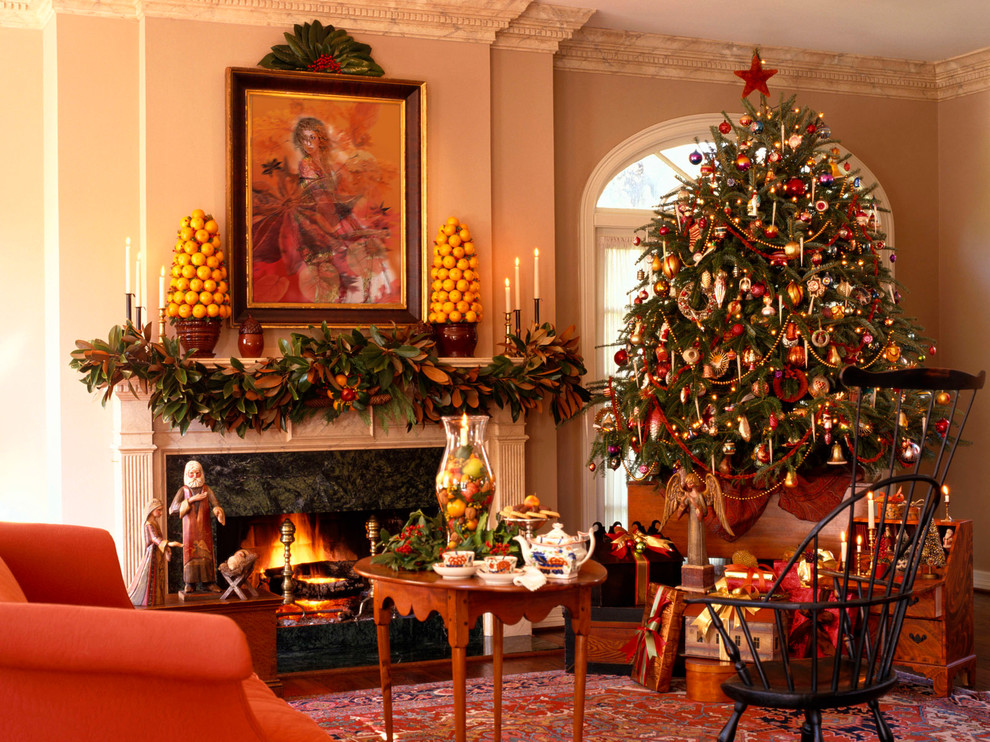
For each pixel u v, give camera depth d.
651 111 6.37
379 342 5.08
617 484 6.27
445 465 3.35
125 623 1.86
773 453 4.95
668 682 4.38
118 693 1.91
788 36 6.32
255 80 5.19
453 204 5.54
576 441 6.16
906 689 4.43
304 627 5.11
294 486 5.19
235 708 1.95
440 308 5.36
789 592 4.34
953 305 7.05
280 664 4.96
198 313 4.91
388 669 3.57
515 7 5.56
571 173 6.16
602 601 4.83
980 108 6.85
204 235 4.98
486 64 5.63
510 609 3.09
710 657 4.29
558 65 6.16
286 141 5.27
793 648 4.27
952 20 6.07
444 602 3.07
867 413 4.78
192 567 4.38
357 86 5.36
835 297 5.04
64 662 1.83
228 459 5.09
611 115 6.27
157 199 5.05
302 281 5.29
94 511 5.01
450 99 5.55
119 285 5.09
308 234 5.30
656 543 4.85
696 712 4.07
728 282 5.00
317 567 5.61
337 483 5.26
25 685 1.89
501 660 3.62
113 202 5.10
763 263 4.97
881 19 6.03
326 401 5.12
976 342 6.91
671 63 6.38
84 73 5.06
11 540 2.80
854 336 5.01
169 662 1.85
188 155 5.11
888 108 7.00
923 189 7.09
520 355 5.41
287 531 5.34
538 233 5.79
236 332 5.19
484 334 5.60
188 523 4.40
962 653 4.45
